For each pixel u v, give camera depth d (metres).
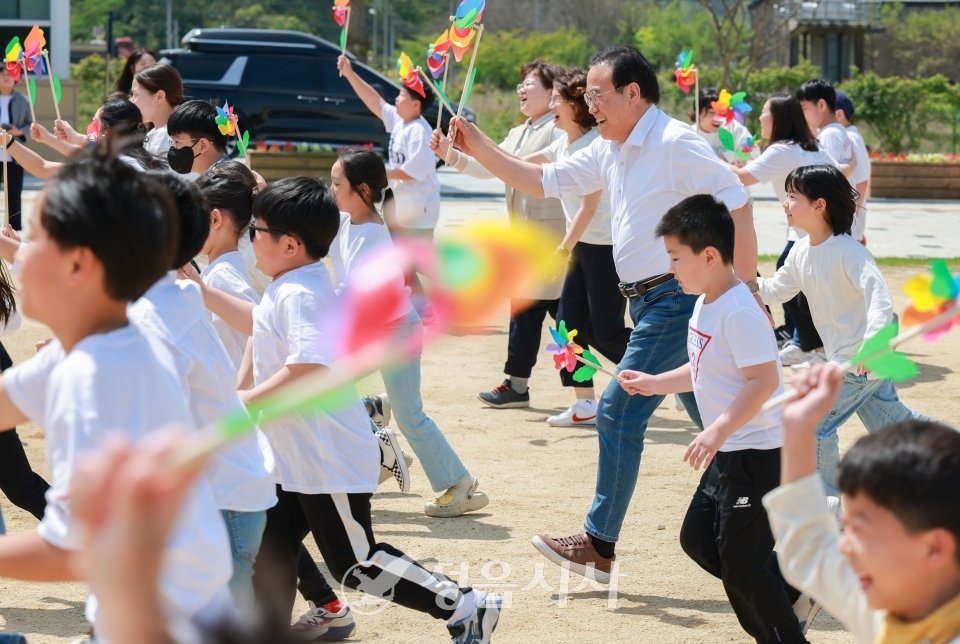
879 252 15.33
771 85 35.53
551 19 64.81
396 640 4.32
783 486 2.22
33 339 9.86
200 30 21.94
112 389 2.07
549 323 10.99
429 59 5.41
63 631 4.32
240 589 3.22
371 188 5.27
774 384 3.80
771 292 5.86
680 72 8.60
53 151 22.16
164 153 6.88
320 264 3.80
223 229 4.25
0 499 5.93
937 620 2.04
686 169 4.78
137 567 1.35
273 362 3.74
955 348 10.15
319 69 21.86
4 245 4.26
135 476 1.34
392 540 5.40
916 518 2.01
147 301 2.94
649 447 7.10
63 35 24.69
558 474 6.49
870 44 56.84
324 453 3.76
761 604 3.89
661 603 4.71
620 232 4.93
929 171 22.89
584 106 7.15
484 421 7.68
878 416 5.48
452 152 5.39
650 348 4.77
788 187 5.64
